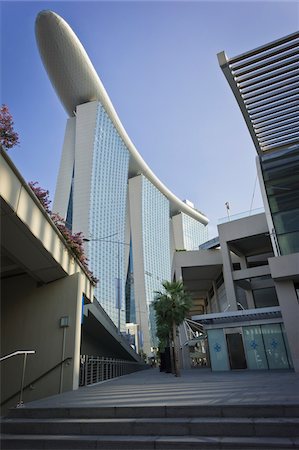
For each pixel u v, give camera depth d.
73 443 5.57
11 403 12.48
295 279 20.20
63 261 13.91
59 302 13.94
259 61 14.52
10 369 13.20
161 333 36.12
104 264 103.56
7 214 9.82
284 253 20.47
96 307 21.03
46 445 5.70
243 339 25.27
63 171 113.44
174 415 6.14
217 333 26.17
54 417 6.90
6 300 14.62
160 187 169.38
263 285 35.72
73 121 120.00
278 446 4.69
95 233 102.50
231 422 5.39
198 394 8.46
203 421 5.58
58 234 13.23
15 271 14.96
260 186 23.11
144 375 27.20
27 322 13.93
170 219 197.50
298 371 18.83
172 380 16.38
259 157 24.09
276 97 16.02
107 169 115.31
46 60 102.06
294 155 22.81
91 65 106.31
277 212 21.66
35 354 13.22
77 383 12.74
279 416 5.69
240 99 16.25
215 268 43.78
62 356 12.88
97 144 110.81
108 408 6.58
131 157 141.62
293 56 14.10
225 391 8.93
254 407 5.84
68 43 97.62
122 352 35.16
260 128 18.59
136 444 5.25
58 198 110.12
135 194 154.12
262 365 24.23
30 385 12.59
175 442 5.08
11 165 9.43
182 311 26.42
